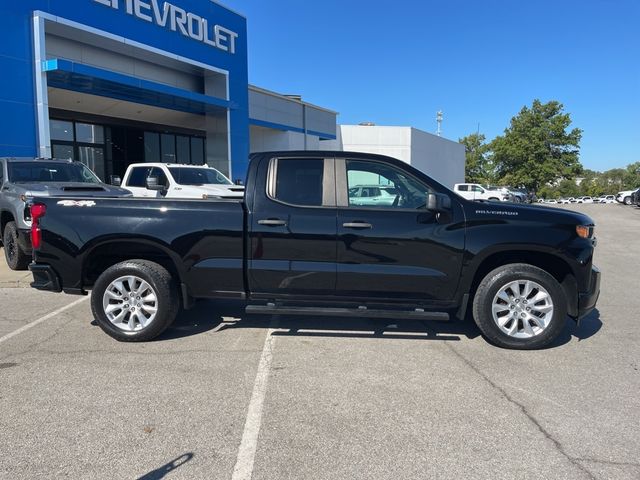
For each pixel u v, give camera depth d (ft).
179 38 58.90
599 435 10.97
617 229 63.77
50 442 10.55
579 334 18.29
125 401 12.51
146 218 16.81
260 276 16.65
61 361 15.24
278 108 84.79
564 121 215.51
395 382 13.78
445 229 16.14
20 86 42.29
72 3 46.14
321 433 11.00
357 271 16.25
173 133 79.97
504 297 16.29
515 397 12.85
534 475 9.47
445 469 9.66
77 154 65.51
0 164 32.45
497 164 230.27
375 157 16.96
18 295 24.18
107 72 47.80
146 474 9.45
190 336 17.72
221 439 10.73
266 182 16.79
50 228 17.16
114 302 17.21
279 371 14.52
